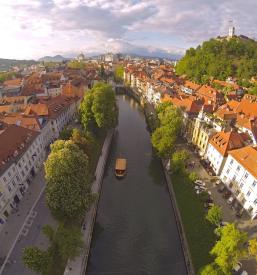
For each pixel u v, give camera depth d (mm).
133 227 60969
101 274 49781
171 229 60344
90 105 94625
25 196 63906
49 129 90250
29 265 39062
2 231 53062
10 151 61312
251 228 54906
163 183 77438
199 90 137250
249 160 59594
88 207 55438
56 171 51562
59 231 43719
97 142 90188
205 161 80312
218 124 80938
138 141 105062
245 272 44438
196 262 48188
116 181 77625
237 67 174125
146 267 51250
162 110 105312
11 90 160500
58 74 192000
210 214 52812
